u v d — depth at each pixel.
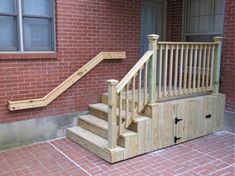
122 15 5.57
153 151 4.32
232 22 5.09
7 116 4.43
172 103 4.47
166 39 6.56
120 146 4.05
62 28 4.80
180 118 4.62
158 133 4.34
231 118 5.24
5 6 4.36
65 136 5.06
